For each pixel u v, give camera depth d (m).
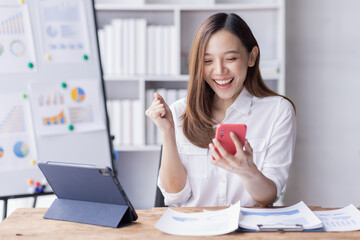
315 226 1.18
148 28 2.89
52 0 2.22
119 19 3.01
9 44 2.12
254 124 1.72
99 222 1.24
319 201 3.22
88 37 2.29
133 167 3.21
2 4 2.12
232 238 1.12
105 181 1.20
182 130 1.72
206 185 1.69
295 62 3.14
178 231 1.17
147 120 2.94
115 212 1.24
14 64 2.12
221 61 1.55
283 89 2.88
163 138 1.56
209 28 1.54
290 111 1.71
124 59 2.89
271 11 3.07
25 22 2.15
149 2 3.10
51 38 2.21
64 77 2.23
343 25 3.11
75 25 2.27
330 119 3.17
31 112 2.14
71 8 2.26
